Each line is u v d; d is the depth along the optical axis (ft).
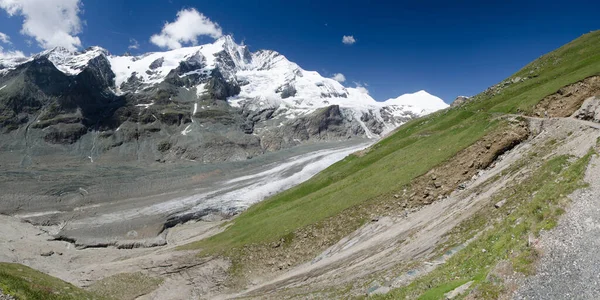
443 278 87.86
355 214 206.80
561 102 208.33
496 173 162.81
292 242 217.15
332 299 113.09
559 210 76.48
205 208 603.67
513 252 74.38
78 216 545.85
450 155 198.29
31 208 564.30
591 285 57.72
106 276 258.16
